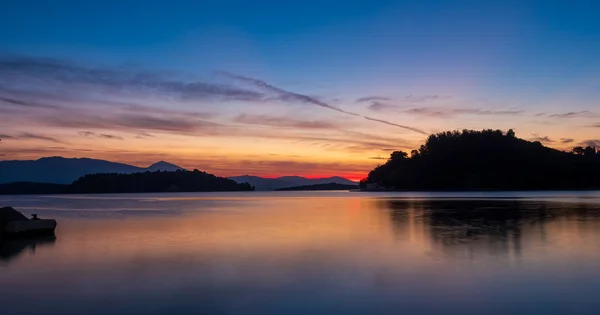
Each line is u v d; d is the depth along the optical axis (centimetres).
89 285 1303
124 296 1185
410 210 4747
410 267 1510
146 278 1387
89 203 8194
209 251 1897
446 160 19412
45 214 4575
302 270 1484
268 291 1220
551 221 3103
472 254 1750
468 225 2891
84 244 2152
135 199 11194
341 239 2262
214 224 3212
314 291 1214
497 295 1148
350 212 4622
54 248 2030
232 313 1035
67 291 1238
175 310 1061
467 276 1361
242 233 2577
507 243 2030
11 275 1445
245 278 1374
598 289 1196
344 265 1560
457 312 1020
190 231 2711
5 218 2561
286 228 2869
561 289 1198
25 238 2403
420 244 2044
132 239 2328
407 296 1152
